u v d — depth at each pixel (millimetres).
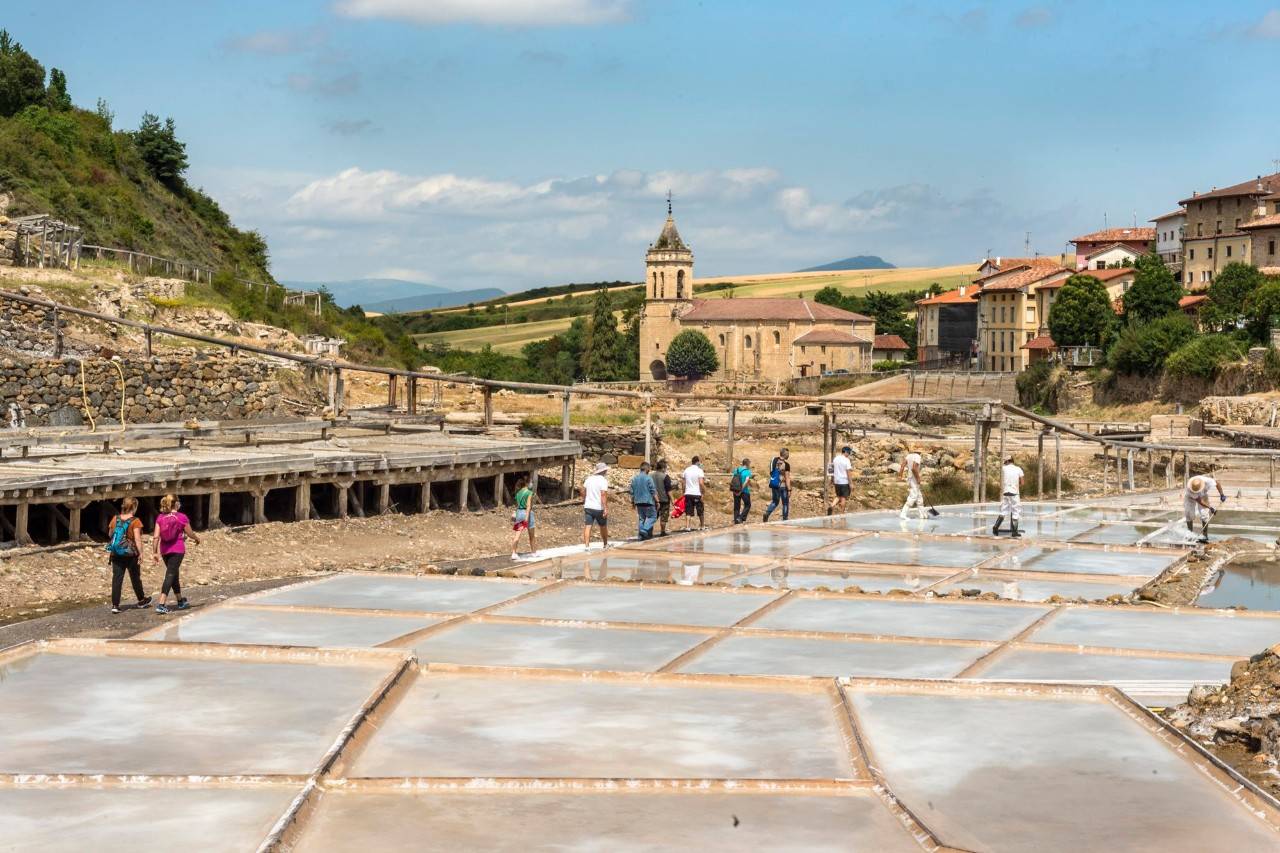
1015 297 145625
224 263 90438
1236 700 12711
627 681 13086
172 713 11695
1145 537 29281
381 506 37812
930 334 171500
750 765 10258
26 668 13469
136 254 67188
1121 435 71688
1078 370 104812
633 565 24578
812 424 75438
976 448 41281
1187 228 136500
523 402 79625
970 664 14406
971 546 27438
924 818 9016
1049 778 9906
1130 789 9656
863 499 52812
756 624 17016
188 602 21922
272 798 9367
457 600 18828
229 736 10969
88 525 33312
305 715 11633
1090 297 116812
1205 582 22953
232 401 51094
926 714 11703
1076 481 61844
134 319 55469
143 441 39781
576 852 8414
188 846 8422
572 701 12312
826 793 9602
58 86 92625
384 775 9930
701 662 14445
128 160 89812
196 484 32250
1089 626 16984
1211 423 74938
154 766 10102
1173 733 10789
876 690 12586
